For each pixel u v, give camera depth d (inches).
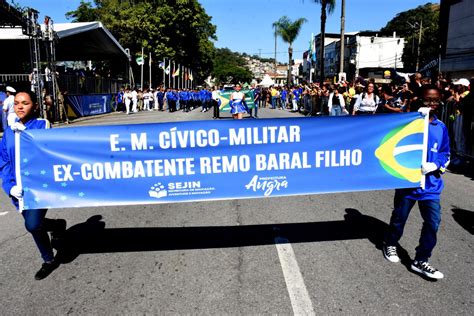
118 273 157.6
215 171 163.2
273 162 164.9
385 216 224.2
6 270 162.1
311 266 159.9
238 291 141.0
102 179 158.7
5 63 1038.4
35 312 130.7
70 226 216.1
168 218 226.5
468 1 1035.3
